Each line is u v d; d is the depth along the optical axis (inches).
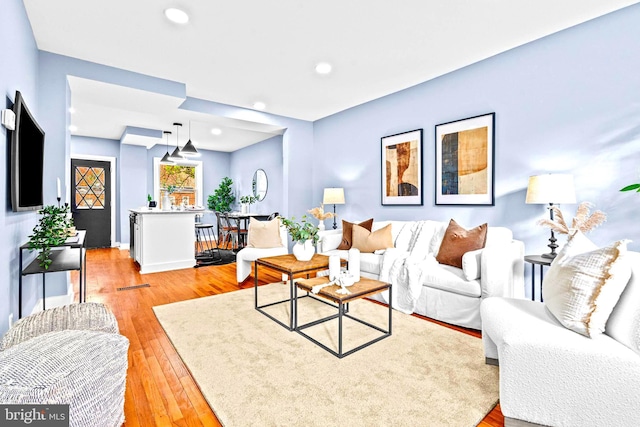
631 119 92.6
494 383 68.9
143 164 279.7
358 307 120.5
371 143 175.9
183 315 110.5
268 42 112.2
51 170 118.9
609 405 48.5
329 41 111.7
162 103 157.3
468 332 97.0
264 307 119.2
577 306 54.6
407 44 113.9
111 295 135.1
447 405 61.5
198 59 125.3
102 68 129.5
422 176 149.9
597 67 98.2
